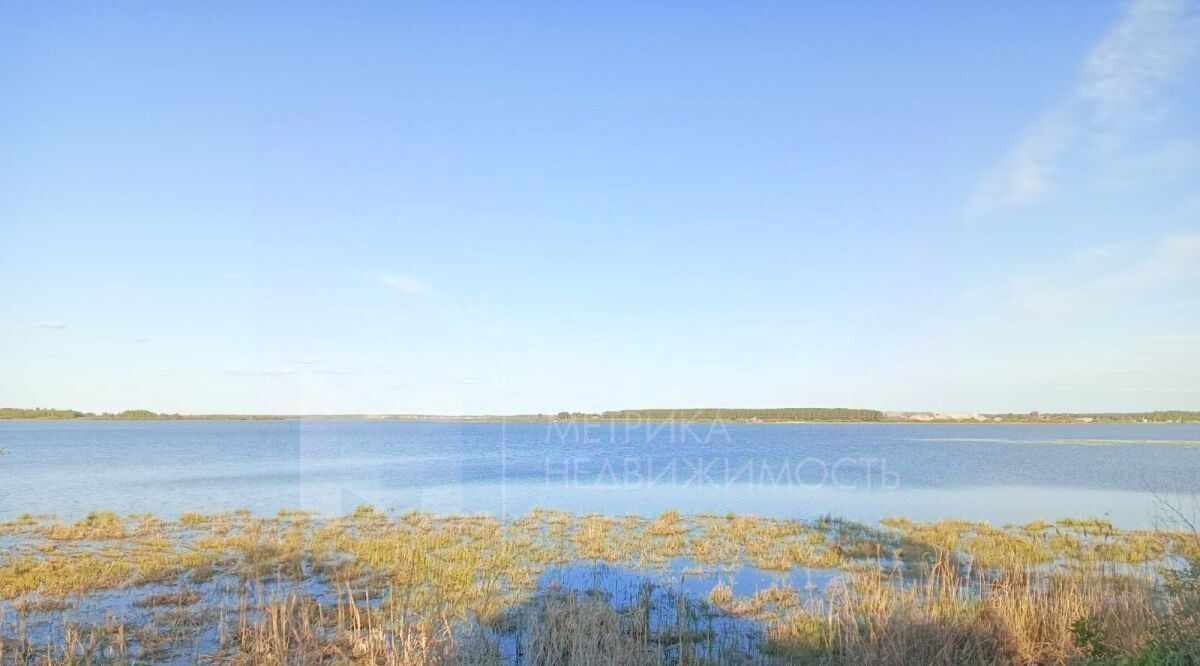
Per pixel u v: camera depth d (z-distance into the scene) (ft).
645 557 60.34
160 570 52.60
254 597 45.21
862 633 35.58
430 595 45.32
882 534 73.67
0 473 142.00
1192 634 27.07
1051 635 35.01
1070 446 292.20
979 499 111.14
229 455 194.80
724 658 35.40
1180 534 54.29
